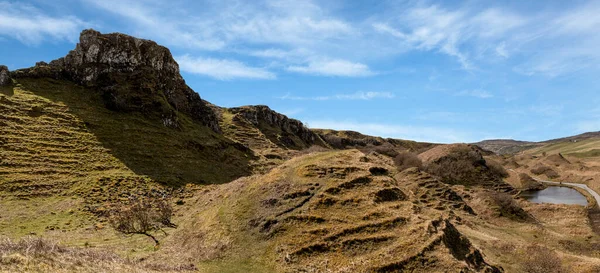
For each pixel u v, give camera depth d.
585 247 50.31
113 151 67.06
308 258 28.52
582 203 84.62
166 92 99.00
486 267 30.22
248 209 36.75
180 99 104.62
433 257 27.31
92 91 86.19
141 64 96.44
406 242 29.08
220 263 29.27
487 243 42.59
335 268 27.11
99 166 61.12
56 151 61.47
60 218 43.97
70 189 52.66
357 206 34.81
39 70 85.62
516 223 61.34
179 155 75.12
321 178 40.16
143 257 30.31
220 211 38.41
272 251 29.89
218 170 77.94
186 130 90.19
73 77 89.19
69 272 18.77
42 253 20.19
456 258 27.97
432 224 31.92
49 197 49.62
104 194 52.78
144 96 87.75
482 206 68.44
